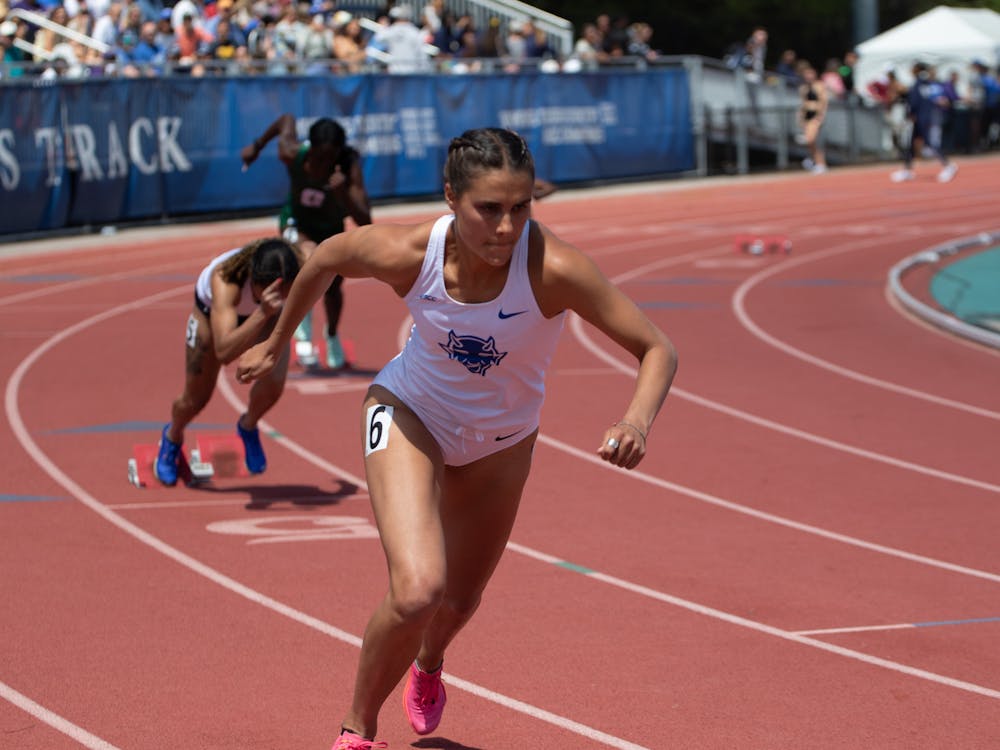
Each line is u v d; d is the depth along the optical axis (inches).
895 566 555.5
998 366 999.0
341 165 854.5
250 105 1897.1
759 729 394.0
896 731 393.1
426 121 2127.2
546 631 475.5
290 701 410.3
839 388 918.4
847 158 2935.5
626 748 380.5
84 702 408.2
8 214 1627.7
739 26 3868.1
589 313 314.0
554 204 2201.0
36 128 1647.4
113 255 1594.5
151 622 479.8
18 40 1812.3
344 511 629.3
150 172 1791.3
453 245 312.7
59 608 493.4
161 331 1125.1
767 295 1326.3
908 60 3110.2
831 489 676.1
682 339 1095.0
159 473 660.1
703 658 450.6
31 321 1171.3
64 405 851.4
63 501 637.9
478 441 332.8
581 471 706.2
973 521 622.5
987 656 454.9
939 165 2938.0
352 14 2561.5
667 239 1777.8
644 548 576.4
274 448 747.4
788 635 473.4
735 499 656.4
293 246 598.5
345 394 885.8
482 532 347.9
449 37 2438.5
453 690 421.7
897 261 1563.7
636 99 2481.5
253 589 516.7
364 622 481.7
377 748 328.2
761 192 2412.6
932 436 790.5
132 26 1898.4
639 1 3681.1
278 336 352.5
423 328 322.7
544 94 2301.9
